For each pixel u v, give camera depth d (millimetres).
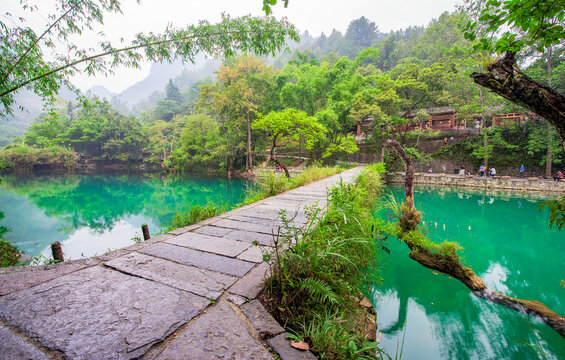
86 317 1342
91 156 43656
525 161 16828
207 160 31578
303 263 1913
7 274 1825
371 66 33375
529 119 16891
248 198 6188
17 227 8547
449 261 3725
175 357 1105
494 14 1316
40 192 17344
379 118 17594
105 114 43812
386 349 2340
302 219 3738
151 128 40156
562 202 1271
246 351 1172
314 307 1785
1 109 3980
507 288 3646
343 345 1473
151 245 2584
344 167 19234
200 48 4602
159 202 13297
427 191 13477
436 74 17438
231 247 2539
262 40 4723
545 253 5254
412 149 18031
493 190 13672
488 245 5754
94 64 4098
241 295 1641
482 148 16797
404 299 3232
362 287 3084
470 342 2471
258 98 25906
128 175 32219
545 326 2688
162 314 1400
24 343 1140
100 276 1845
